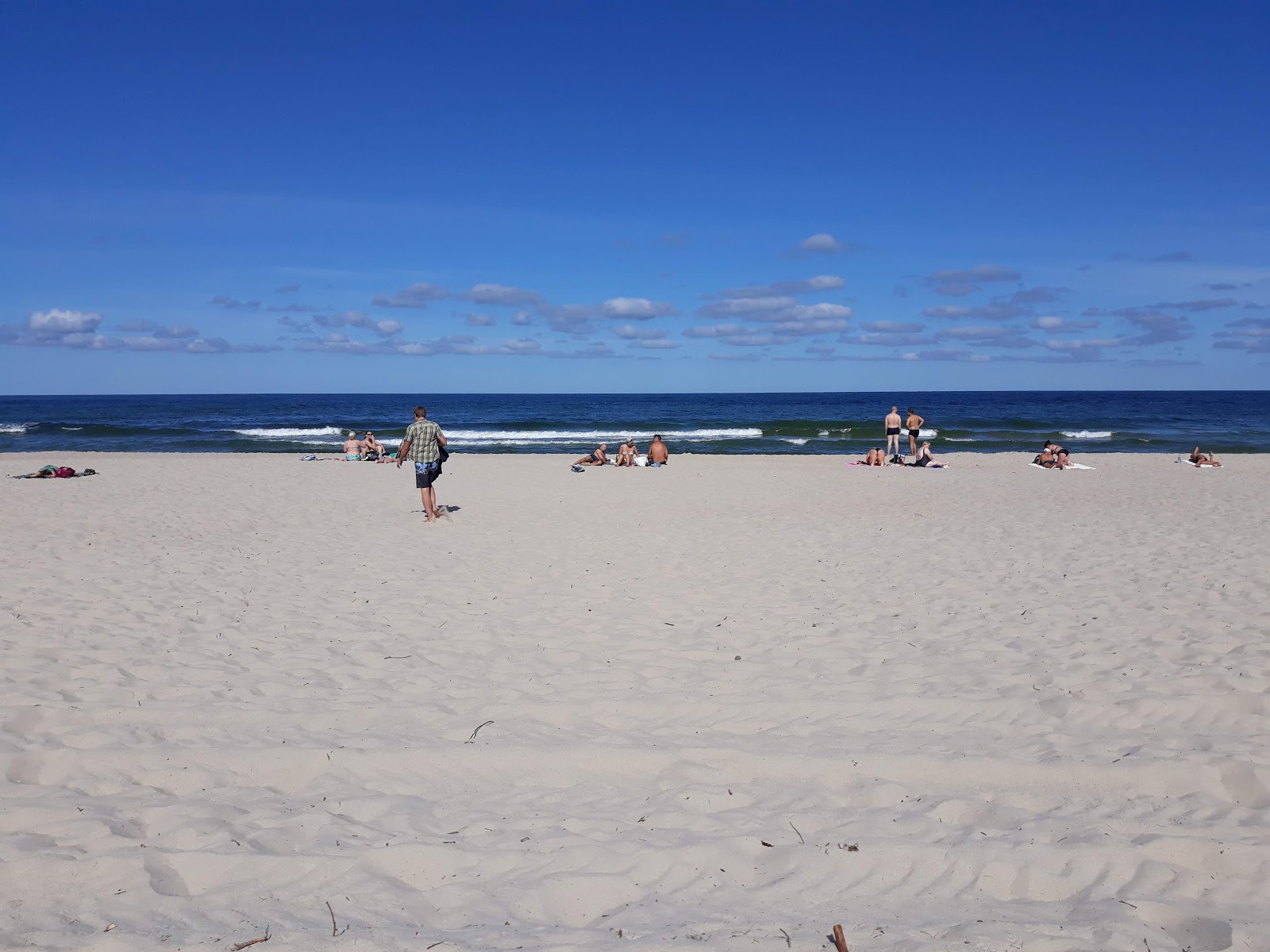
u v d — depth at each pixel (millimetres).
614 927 2861
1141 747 4281
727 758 4238
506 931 2830
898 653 5953
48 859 3178
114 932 2760
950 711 4875
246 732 4574
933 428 46844
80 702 4938
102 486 17172
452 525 12297
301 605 7336
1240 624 6496
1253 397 127562
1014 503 14766
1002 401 107562
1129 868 3182
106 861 3186
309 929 2818
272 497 15797
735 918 2906
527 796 3908
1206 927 2809
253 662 5762
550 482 19094
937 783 4004
